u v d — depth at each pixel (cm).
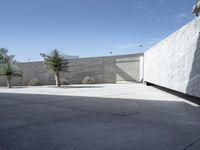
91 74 2550
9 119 590
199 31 762
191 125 511
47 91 1494
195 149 362
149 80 1803
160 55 1359
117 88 1652
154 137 421
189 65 851
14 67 2245
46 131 470
